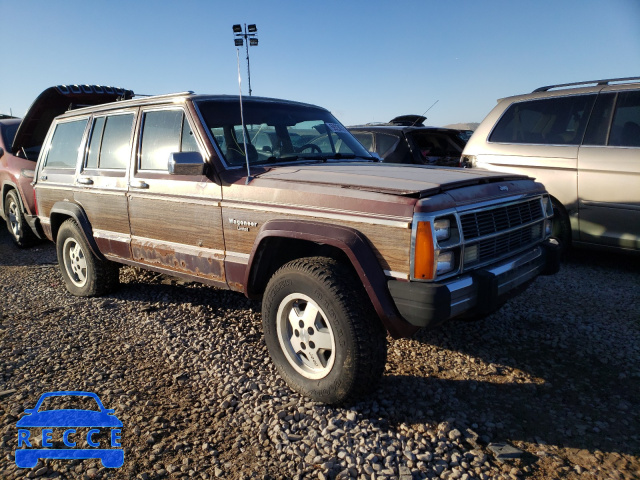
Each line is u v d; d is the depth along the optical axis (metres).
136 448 2.65
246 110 4.06
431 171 3.43
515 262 3.17
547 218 3.76
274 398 3.09
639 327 4.08
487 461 2.52
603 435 2.73
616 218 5.24
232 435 2.77
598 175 5.30
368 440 2.65
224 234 3.57
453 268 2.80
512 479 2.38
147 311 4.62
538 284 5.16
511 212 3.31
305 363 3.16
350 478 2.39
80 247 4.98
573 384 3.26
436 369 3.46
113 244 4.57
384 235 2.77
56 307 4.82
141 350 3.84
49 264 6.59
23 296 5.22
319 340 2.99
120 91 6.86
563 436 2.73
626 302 4.62
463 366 3.50
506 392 3.18
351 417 2.85
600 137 5.39
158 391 3.23
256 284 3.50
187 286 5.32
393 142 7.52
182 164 3.44
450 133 8.12
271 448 2.64
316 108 4.75
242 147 3.81
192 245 3.84
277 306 3.19
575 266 5.80
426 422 2.84
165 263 4.11
